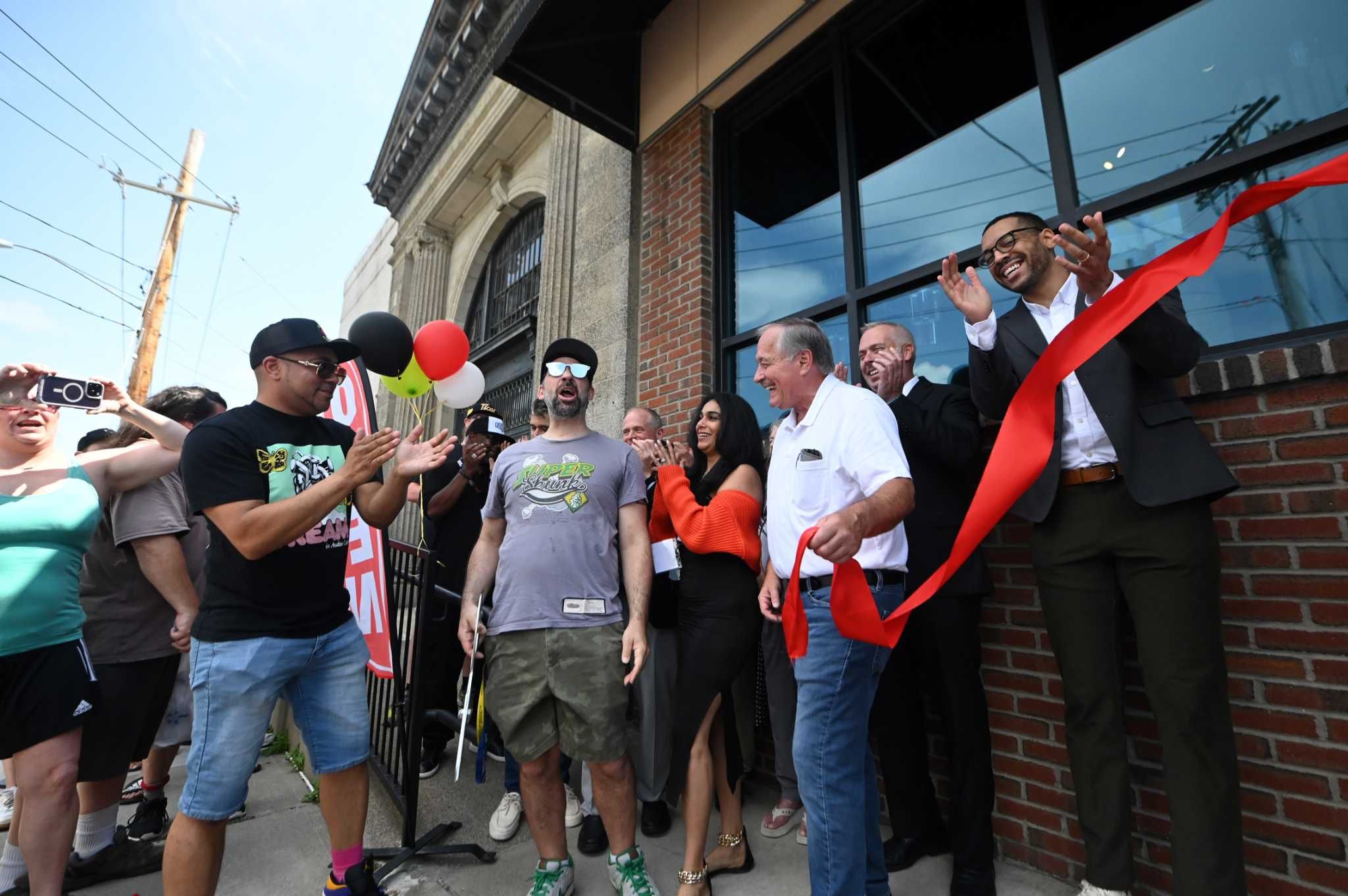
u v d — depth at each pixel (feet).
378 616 8.59
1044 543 5.19
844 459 4.68
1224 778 4.21
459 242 22.76
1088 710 4.88
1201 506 4.55
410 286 24.30
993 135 8.03
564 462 6.13
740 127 11.53
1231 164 5.97
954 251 8.19
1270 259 5.73
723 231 11.37
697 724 5.67
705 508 6.04
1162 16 6.78
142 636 6.79
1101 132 7.05
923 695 7.09
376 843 7.04
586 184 14.16
